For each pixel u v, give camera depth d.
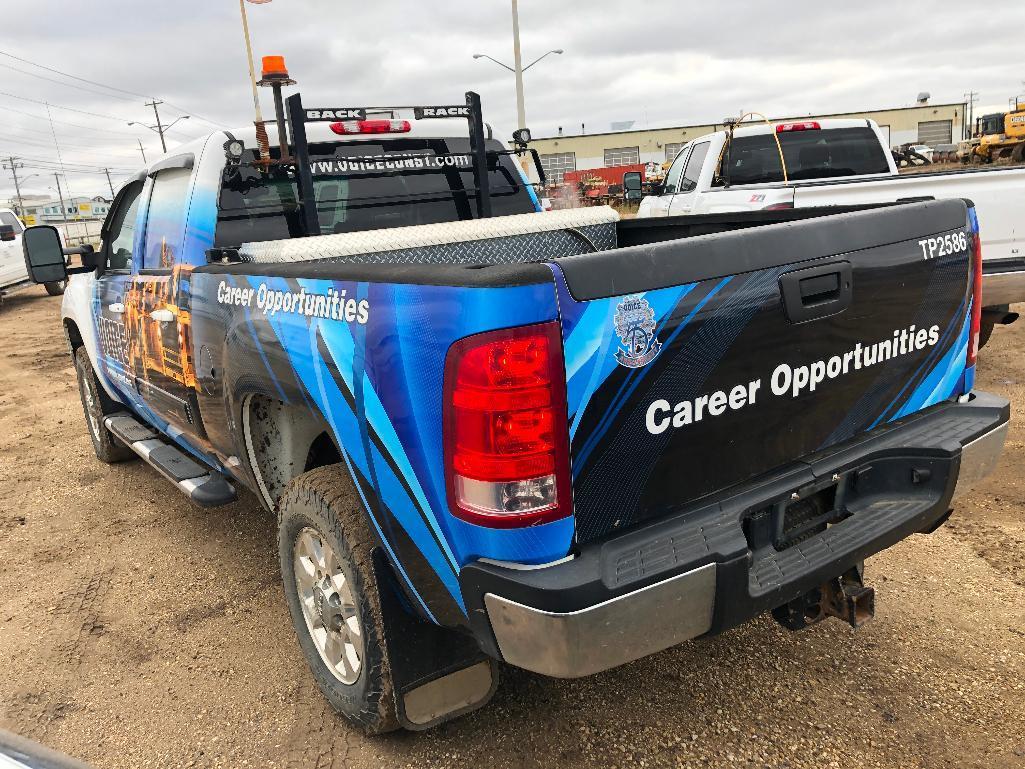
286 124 3.79
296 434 3.03
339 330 2.22
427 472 1.97
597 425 1.88
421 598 2.20
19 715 2.93
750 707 2.69
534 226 3.67
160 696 3.00
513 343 1.75
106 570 4.11
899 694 2.70
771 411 2.18
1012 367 6.56
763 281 2.09
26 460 6.10
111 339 4.79
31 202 119.25
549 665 1.86
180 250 3.74
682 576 1.90
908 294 2.46
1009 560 3.52
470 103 4.15
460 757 2.54
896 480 2.46
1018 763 2.37
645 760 2.48
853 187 6.05
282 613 3.57
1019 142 26.56
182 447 4.40
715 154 8.04
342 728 2.73
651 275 1.90
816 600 2.47
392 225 4.18
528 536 1.84
